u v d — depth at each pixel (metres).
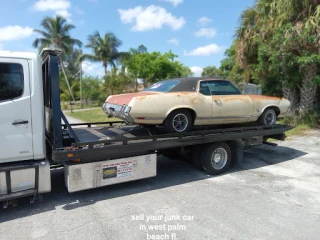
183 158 5.76
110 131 5.50
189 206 3.91
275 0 11.10
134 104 4.36
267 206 3.93
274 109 6.50
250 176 5.33
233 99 5.54
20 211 3.76
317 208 3.87
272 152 7.31
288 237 3.11
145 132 5.32
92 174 3.98
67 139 4.11
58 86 3.93
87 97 44.09
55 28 35.72
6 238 3.08
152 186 4.75
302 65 9.68
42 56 4.36
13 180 3.52
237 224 3.40
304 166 6.02
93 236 3.12
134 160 4.36
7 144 3.52
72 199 4.17
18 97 3.54
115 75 36.47
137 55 36.28
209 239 3.07
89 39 38.31
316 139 8.90
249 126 6.16
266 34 11.63
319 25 9.69
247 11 12.79
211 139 5.10
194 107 4.96
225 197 4.25
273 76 12.28
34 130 3.69
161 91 5.19
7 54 3.47
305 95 11.45
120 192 4.46
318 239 3.07
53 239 3.06
